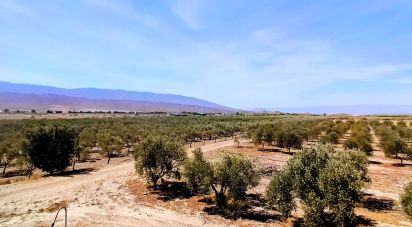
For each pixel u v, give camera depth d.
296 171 29.47
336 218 25.33
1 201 35.12
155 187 40.94
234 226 28.73
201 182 35.03
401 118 147.62
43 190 39.59
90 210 32.59
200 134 95.44
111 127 109.12
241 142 85.19
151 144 40.91
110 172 50.16
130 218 30.56
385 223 28.94
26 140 51.19
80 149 60.59
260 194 38.34
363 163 37.44
